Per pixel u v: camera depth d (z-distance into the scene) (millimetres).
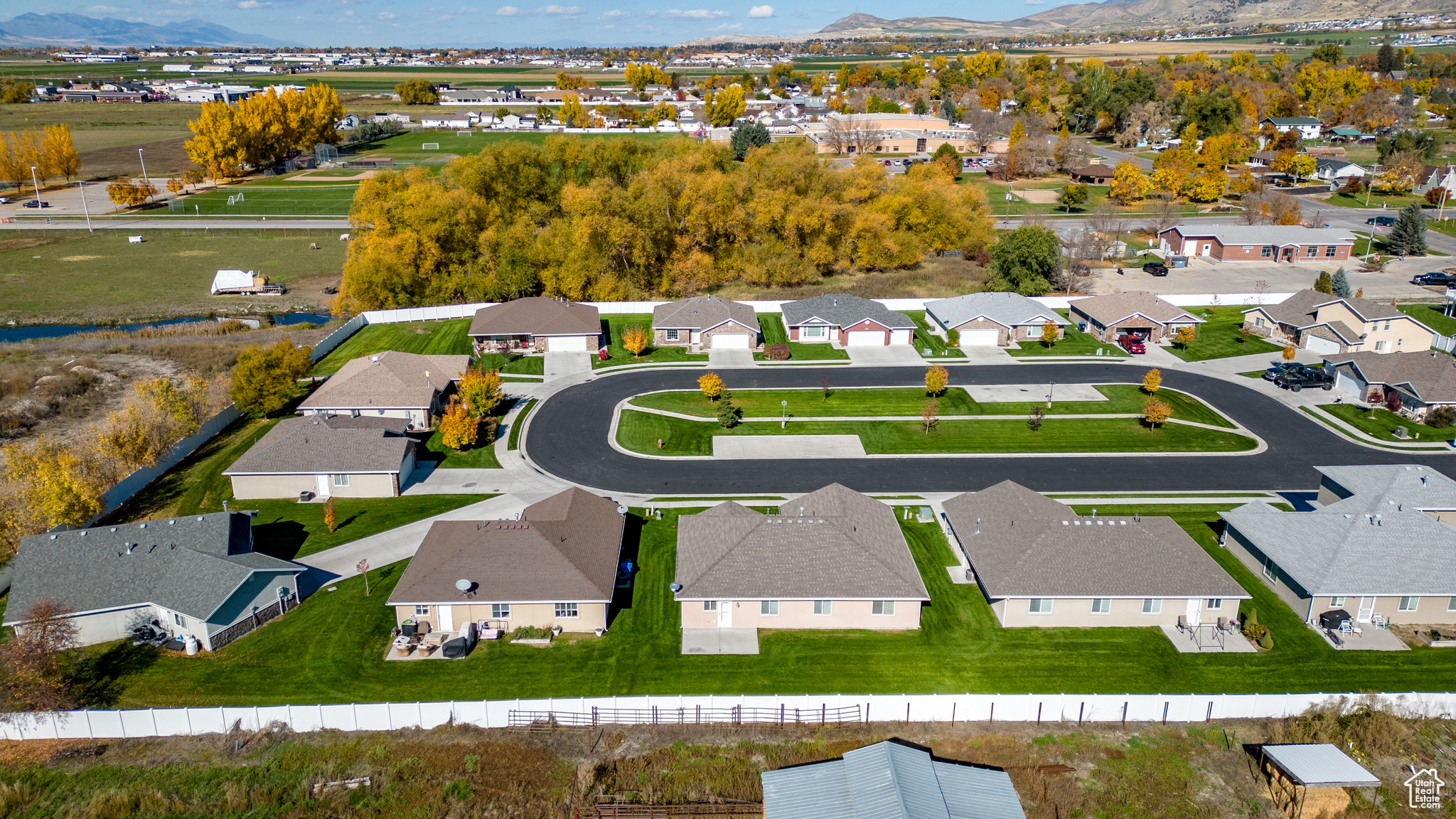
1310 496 54625
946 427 65062
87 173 176875
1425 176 147625
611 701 36062
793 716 36312
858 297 87562
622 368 76938
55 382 72750
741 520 45312
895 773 31328
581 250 96000
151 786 32938
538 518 45969
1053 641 41062
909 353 80625
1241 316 89688
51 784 33062
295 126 188125
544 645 40812
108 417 68125
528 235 99750
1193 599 41781
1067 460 59719
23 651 36719
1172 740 35469
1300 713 36406
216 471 57281
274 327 91938
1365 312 77500
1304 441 62312
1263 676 38688
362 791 32781
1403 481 50125
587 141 143625
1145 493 55031
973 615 43031
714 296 92500
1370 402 67562
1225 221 129750
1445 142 186125
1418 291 97562
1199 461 59406
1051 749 34969
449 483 56281
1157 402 63938
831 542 43344
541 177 115375
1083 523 44438
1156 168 151500
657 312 85812
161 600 40812
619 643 41000
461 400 67000
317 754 34562
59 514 47031
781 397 70500
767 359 79062
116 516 51375
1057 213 138875
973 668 39281
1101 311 84938
